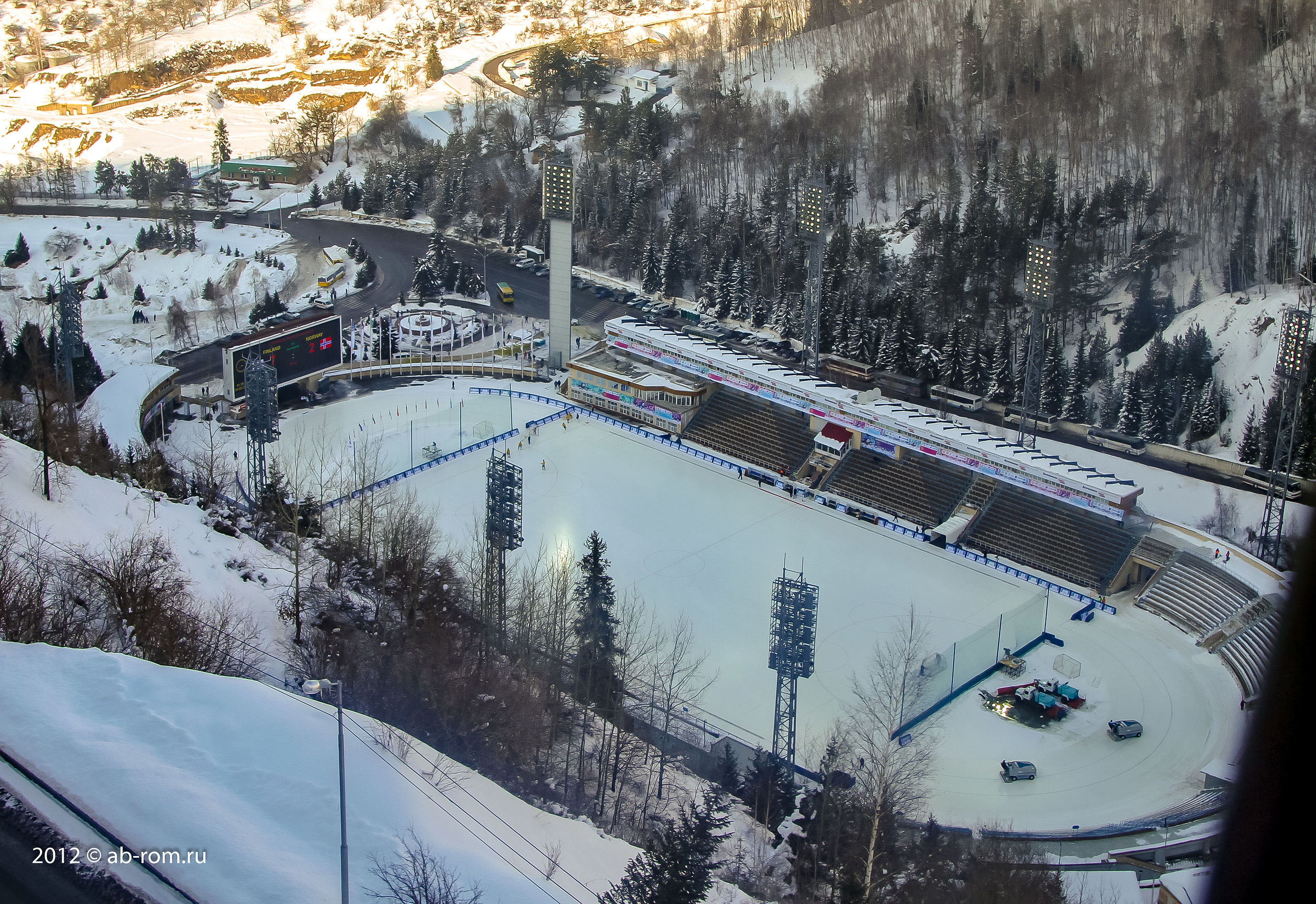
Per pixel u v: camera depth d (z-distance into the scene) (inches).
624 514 7677.2
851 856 4252.0
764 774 4891.7
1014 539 7396.7
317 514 7012.8
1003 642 6284.5
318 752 3516.2
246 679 3814.0
